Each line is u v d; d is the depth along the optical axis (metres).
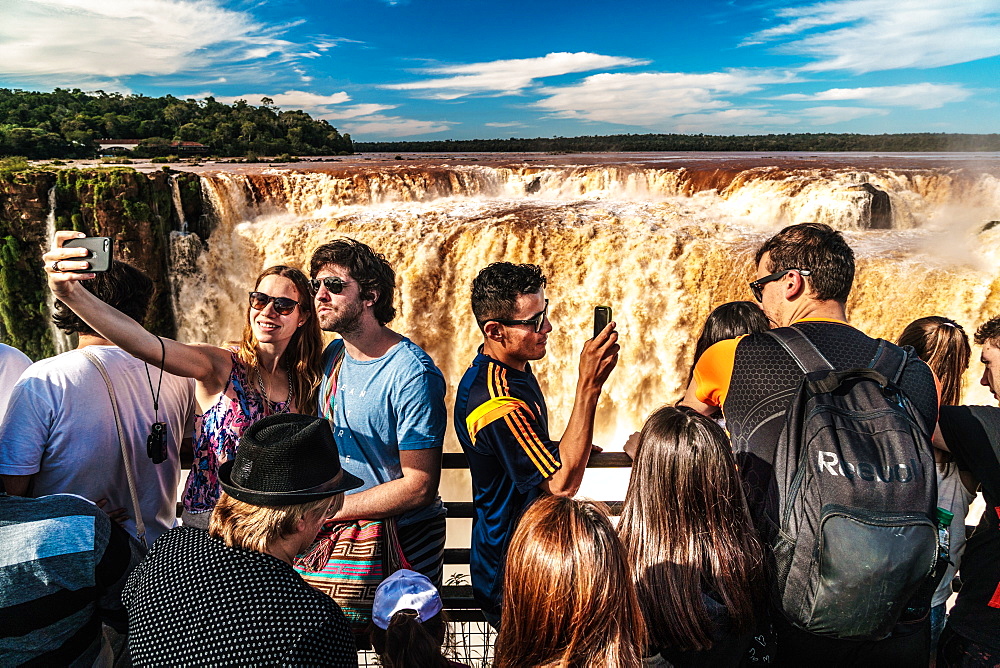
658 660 1.92
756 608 1.95
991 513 2.22
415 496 2.47
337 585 2.47
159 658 1.59
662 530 1.88
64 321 2.55
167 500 2.71
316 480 1.80
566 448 2.21
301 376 2.74
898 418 1.81
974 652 2.19
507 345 2.37
